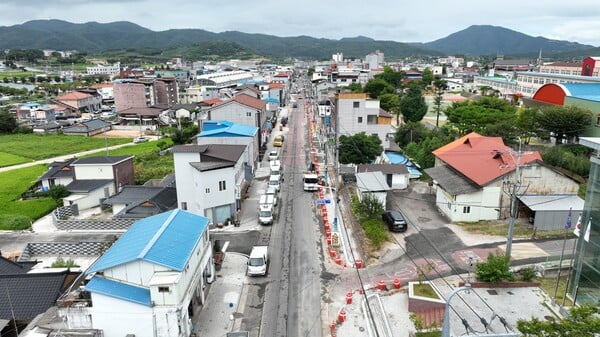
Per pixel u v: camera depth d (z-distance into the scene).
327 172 50.75
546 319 21.23
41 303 21.78
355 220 34.44
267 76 175.62
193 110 100.75
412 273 26.62
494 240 30.28
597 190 20.47
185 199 36.66
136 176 51.50
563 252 25.28
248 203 41.59
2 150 72.81
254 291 25.48
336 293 24.98
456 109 66.75
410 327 21.20
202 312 23.31
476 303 22.69
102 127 91.88
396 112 86.19
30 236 35.62
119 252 21.62
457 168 36.97
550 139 57.81
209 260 26.05
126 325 19.61
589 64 108.25
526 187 33.22
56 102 115.00
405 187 43.06
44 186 47.62
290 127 83.81
